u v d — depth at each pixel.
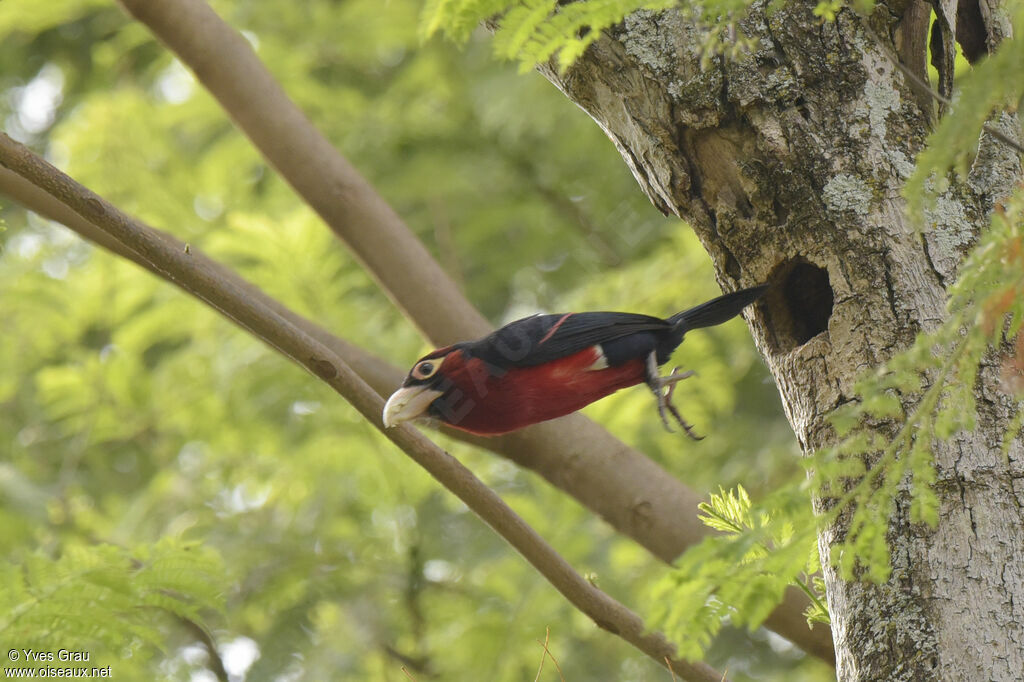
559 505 12.37
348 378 6.71
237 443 14.05
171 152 15.27
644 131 6.63
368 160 16.41
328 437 13.25
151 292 14.38
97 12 17.89
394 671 13.00
